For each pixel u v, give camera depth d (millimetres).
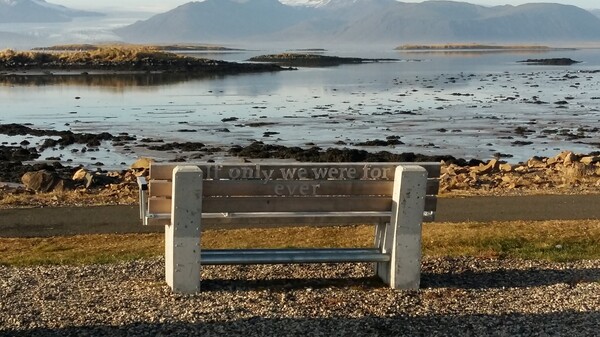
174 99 62219
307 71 114938
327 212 7027
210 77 96000
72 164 29609
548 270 7934
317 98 64062
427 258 8469
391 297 6801
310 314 6289
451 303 6672
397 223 6965
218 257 6945
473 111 52594
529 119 47594
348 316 6258
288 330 5906
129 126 43188
